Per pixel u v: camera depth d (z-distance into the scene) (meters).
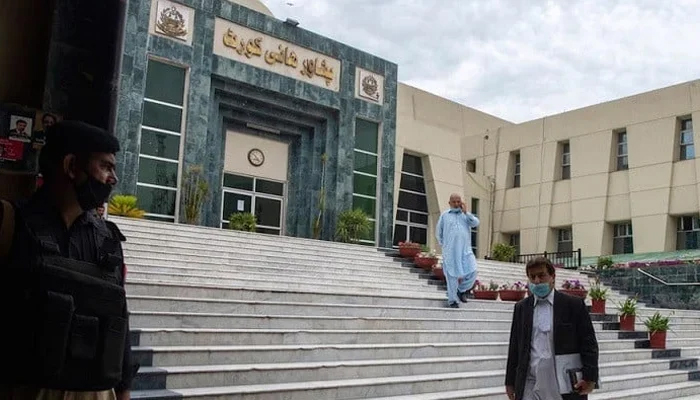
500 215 28.83
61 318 1.84
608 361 9.36
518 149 28.69
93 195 2.05
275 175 19.59
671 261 17.73
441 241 10.28
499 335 8.96
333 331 7.10
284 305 7.68
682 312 14.89
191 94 16.62
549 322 4.18
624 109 25.22
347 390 5.85
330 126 20.12
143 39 15.77
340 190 19.77
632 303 11.34
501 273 16.61
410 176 25.12
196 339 6.02
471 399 6.50
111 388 2.03
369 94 20.95
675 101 23.69
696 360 10.38
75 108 2.66
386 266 13.34
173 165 16.19
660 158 23.84
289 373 5.83
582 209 25.88
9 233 1.89
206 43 17.11
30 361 1.81
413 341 7.88
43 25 2.67
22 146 2.55
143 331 5.71
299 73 19.20
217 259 10.60
